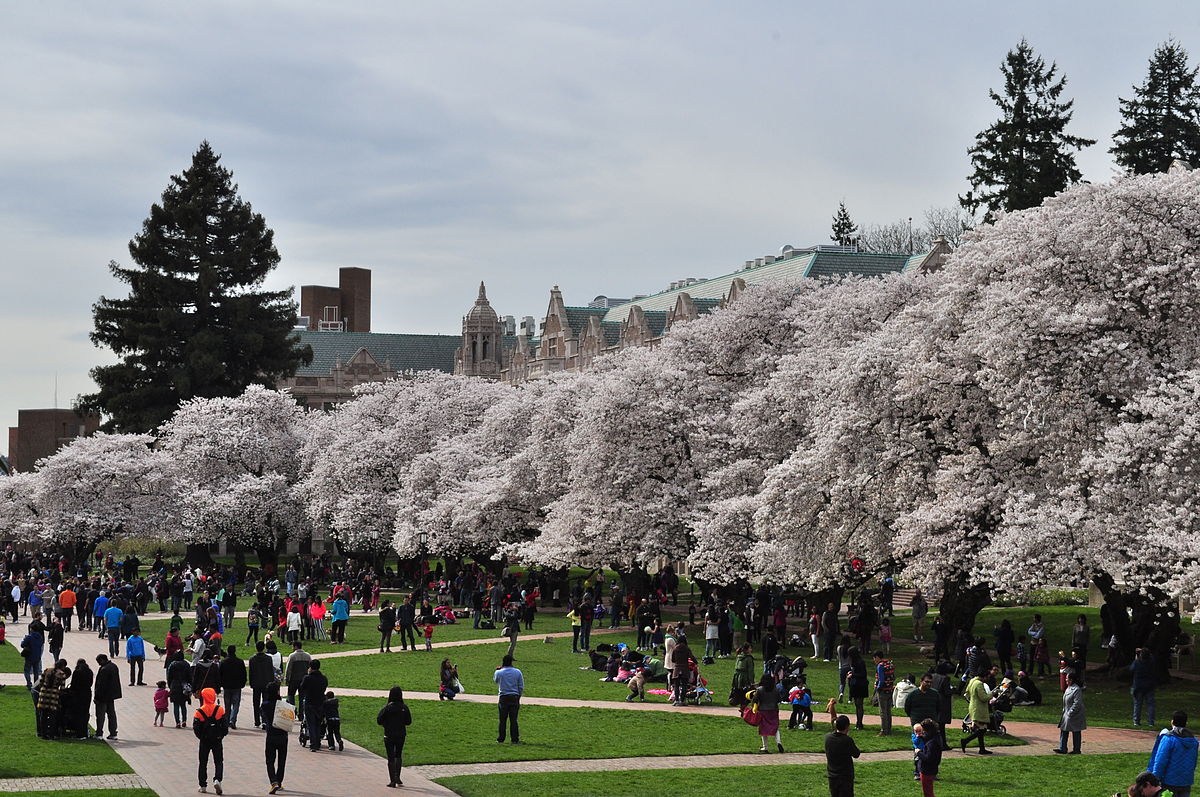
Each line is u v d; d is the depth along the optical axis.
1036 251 47.84
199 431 108.69
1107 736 36.81
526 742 35.28
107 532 108.44
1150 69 104.50
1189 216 45.44
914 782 30.47
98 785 29.12
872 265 112.19
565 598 86.88
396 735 29.55
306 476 108.56
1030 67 102.44
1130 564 40.50
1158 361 44.25
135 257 133.88
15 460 192.00
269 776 29.00
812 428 59.22
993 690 41.69
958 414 49.62
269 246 137.12
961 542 46.50
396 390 108.50
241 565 107.69
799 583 56.94
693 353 72.25
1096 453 43.22
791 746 35.28
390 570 103.62
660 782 30.17
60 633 48.84
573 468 70.25
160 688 38.25
